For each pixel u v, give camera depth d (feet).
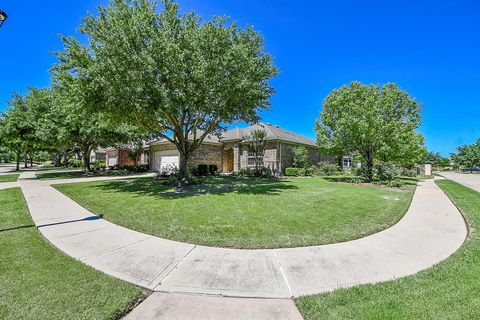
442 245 14.80
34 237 15.64
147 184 45.34
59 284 9.77
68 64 35.91
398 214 22.65
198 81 31.81
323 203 27.09
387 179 54.90
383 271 11.28
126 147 88.12
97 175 69.72
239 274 10.95
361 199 30.22
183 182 44.57
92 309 8.19
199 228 17.76
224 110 37.45
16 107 63.21
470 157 160.56
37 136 61.26
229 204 26.32
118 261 12.22
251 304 8.68
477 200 31.37
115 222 19.48
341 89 56.44
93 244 14.61
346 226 18.40
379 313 7.98
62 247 13.99
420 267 11.71
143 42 32.58
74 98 38.60
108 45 31.22
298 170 72.18
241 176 68.44
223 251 13.66
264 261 12.35
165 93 30.55
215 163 82.38
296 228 17.79
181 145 45.29
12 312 7.94
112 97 32.81
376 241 15.47
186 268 11.52
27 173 78.79
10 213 22.30
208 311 8.25
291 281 10.32
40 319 7.62
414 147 61.26
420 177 77.25
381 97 56.85
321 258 12.75
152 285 9.93
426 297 8.94
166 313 8.14
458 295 9.02
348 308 8.36
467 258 12.60
